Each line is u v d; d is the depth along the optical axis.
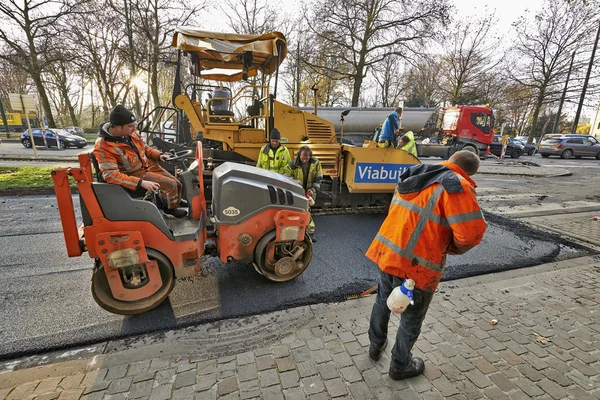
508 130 42.41
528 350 2.37
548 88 24.19
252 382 2.03
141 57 17.30
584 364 2.24
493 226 5.67
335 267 3.87
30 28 19.58
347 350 2.35
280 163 4.55
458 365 2.21
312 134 6.20
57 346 2.39
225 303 3.02
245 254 3.16
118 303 2.71
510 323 2.71
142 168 2.98
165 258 2.75
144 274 2.73
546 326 2.68
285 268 3.29
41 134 16.97
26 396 1.90
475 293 3.24
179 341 2.46
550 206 7.31
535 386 2.03
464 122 16.59
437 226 1.76
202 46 5.04
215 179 3.07
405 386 2.01
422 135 15.26
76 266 3.72
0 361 2.26
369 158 5.62
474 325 2.68
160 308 2.92
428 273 1.82
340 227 5.44
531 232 5.34
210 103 5.73
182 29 5.15
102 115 43.31
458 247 1.77
